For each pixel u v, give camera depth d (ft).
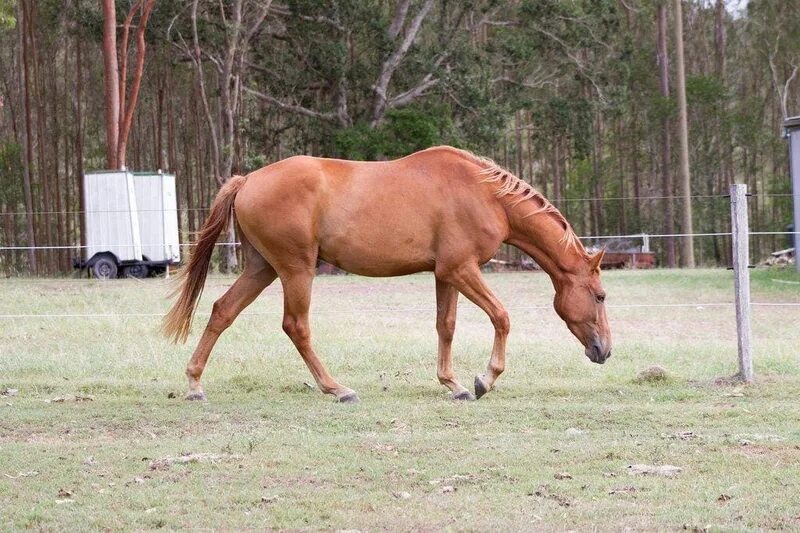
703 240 151.33
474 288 30.17
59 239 145.28
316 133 125.70
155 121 165.27
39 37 147.23
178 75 156.97
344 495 19.36
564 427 25.77
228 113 114.21
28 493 19.63
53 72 150.51
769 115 187.11
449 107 121.29
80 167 144.05
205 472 21.16
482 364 37.40
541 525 17.29
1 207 153.28
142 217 89.71
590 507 18.38
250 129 129.29
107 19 100.68
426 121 114.93
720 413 27.17
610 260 102.22
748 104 168.66
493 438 24.27
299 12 120.37
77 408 28.89
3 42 156.04
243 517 17.97
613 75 132.67
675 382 32.53
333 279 81.61
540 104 129.18
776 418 26.48
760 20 170.91
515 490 19.70
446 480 20.40
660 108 143.64
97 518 17.90
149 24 119.03
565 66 132.46
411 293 67.82
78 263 88.53
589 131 129.18
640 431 25.09
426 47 124.36
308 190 29.43
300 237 29.43
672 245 124.06
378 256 29.78
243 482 20.36
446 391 31.83
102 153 160.66
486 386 30.17
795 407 28.02
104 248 86.99
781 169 172.76
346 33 123.34
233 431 25.55
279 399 30.42
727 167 158.51
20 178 151.12
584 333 31.22
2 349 41.34
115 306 56.24
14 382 33.55
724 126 152.66
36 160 165.07
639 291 65.36
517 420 26.63
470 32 124.88
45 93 148.25
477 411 27.84
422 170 30.14
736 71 183.01
